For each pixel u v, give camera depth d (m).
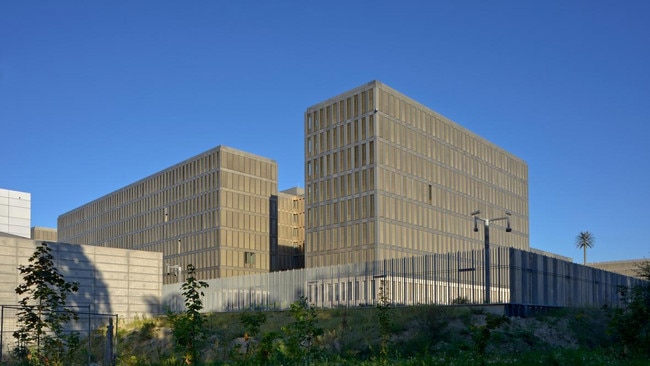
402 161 81.44
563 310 42.31
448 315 36.47
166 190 114.06
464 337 33.00
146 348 40.84
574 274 49.59
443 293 47.84
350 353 28.20
